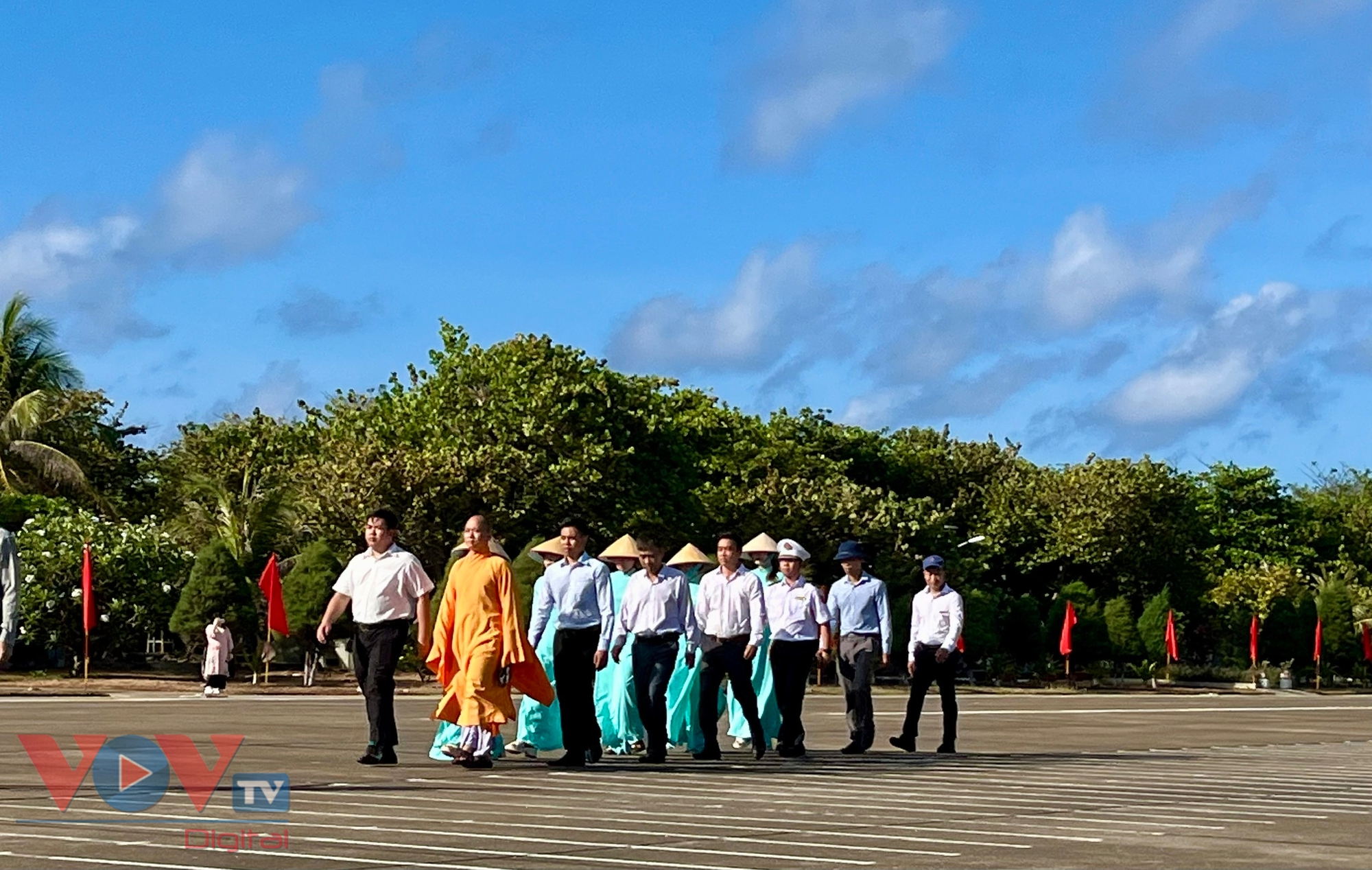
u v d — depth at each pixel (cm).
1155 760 1602
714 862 733
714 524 5916
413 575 1309
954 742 1695
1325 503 9244
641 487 5200
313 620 4247
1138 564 7338
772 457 6281
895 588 5997
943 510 7106
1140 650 6950
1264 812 1023
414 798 1018
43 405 5209
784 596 1538
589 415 5088
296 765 1297
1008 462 7919
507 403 5059
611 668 1555
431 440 5019
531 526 5025
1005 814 972
